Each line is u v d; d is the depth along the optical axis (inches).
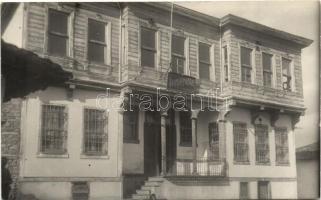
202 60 860.0
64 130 677.9
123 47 757.9
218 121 845.2
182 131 840.9
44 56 674.8
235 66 866.1
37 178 642.2
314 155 909.2
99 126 714.8
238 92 854.5
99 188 697.0
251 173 863.1
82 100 704.4
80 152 687.7
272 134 918.4
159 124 808.9
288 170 922.7
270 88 911.7
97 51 740.0
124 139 761.6
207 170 807.1
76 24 716.0
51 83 677.9
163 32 805.2
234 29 877.8
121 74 750.5
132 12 765.3
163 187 728.3
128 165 757.3
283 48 961.5
